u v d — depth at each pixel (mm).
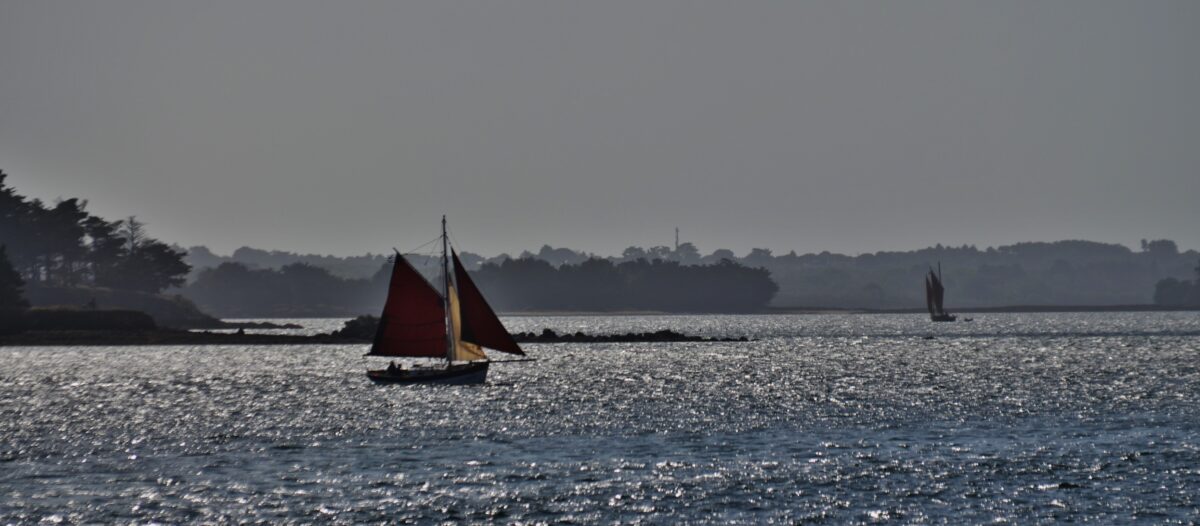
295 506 175250
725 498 177375
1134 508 169750
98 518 169375
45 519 168875
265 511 172625
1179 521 163000
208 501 178500
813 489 182625
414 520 167625
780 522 165000
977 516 166750
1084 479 187625
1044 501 174125
